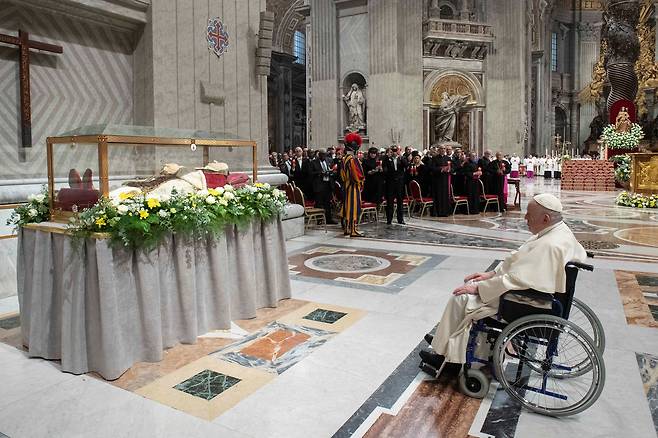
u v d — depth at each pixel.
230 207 4.72
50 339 4.11
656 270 7.10
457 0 25.95
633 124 23.27
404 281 6.54
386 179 11.94
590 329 4.74
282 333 4.68
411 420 3.20
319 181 11.84
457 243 9.40
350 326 4.86
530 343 3.74
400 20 22.84
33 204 4.52
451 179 13.89
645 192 15.73
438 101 24.92
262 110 9.69
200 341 4.48
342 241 9.65
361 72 23.45
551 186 24.55
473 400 3.46
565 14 42.53
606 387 3.61
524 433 3.06
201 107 8.41
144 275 3.98
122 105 7.66
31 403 3.41
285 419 3.21
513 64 25.81
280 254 5.64
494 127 25.97
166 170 4.87
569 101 43.00
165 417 3.23
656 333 4.64
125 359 3.90
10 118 6.21
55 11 6.62
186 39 8.10
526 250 3.31
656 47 30.28
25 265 4.33
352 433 3.05
